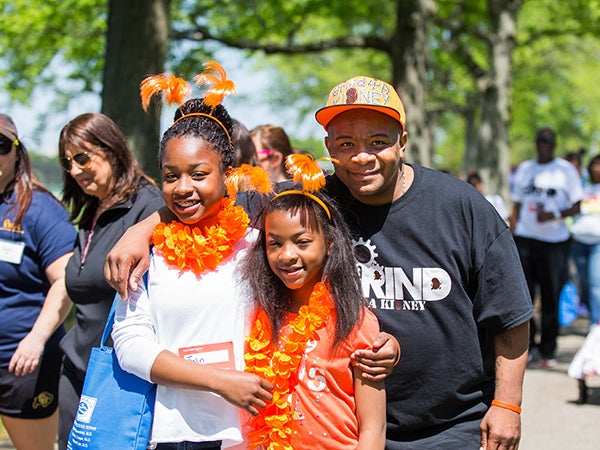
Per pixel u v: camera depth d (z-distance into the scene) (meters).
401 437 2.87
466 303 2.82
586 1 18.59
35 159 15.79
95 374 2.77
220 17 14.80
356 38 14.90
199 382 2.56
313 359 2.67
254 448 2.71
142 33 7.84
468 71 22.83
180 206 2.74
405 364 2.81
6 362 4.17
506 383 2.82
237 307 2.72
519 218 8.81
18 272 4.16
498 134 17.94
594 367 6.68
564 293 10.72
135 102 7.77
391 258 2.82
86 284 3.52
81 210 3.80
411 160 14.11
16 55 15.66
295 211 2.69
